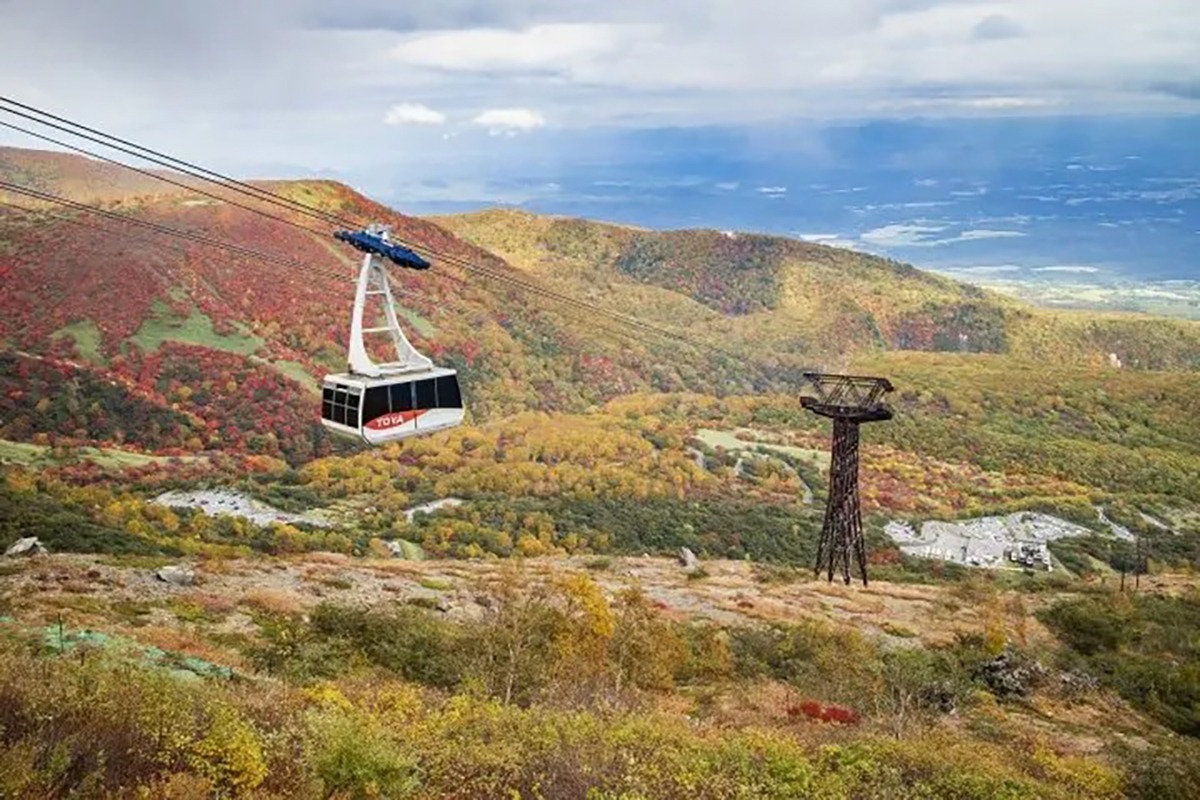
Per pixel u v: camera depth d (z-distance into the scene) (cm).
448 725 1925
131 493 13438
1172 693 4525
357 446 18125
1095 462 18762
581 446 18375
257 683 2414
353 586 4959
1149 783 2569
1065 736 3581
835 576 7925
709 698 3388
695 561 7944
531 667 2942
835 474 6969
